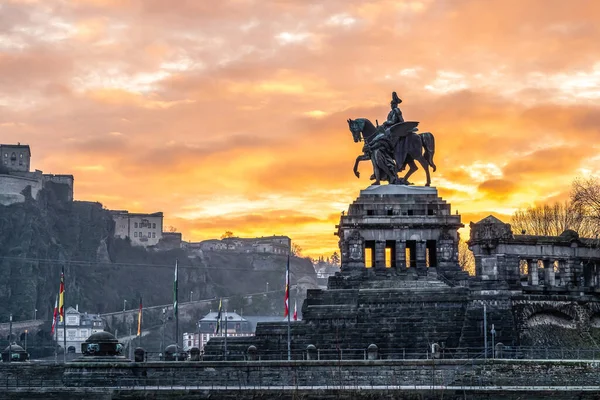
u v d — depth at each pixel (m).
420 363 183.25
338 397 176.88
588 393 176.12
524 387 178.38
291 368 185.75
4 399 183.62
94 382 188.88
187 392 179.25
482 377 181.50
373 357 194.75
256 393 178.12
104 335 197.12
